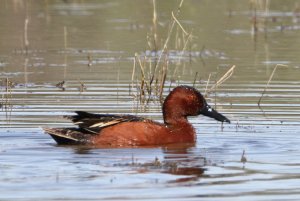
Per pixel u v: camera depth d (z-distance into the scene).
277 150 12.37
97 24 27.39
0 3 32.78
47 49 23.08
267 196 9.83
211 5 32.25
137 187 10.15
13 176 10.59
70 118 12.92
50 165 11.27
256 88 17.45
